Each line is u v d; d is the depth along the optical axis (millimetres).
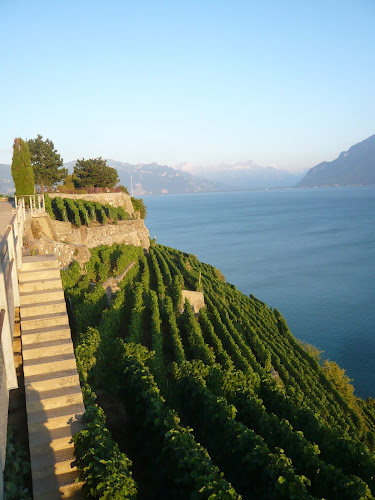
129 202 55875
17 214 14234
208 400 13141
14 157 26844
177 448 9273
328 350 51656
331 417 25625
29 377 8953
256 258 113062
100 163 61875
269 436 12930
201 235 165625
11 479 7398
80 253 29062
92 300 21125
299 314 65688
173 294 34125
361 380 43656
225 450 11578
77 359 13078
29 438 8047
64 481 7586
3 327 6543
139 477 10375
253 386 16594
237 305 43656
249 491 10477
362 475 11680
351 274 90750
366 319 62531
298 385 28797
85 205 42750
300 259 109562
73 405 8758
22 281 11383
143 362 15773
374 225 179000
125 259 35469
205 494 8031
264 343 34250
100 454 7672
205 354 22766
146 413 10953
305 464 11188
